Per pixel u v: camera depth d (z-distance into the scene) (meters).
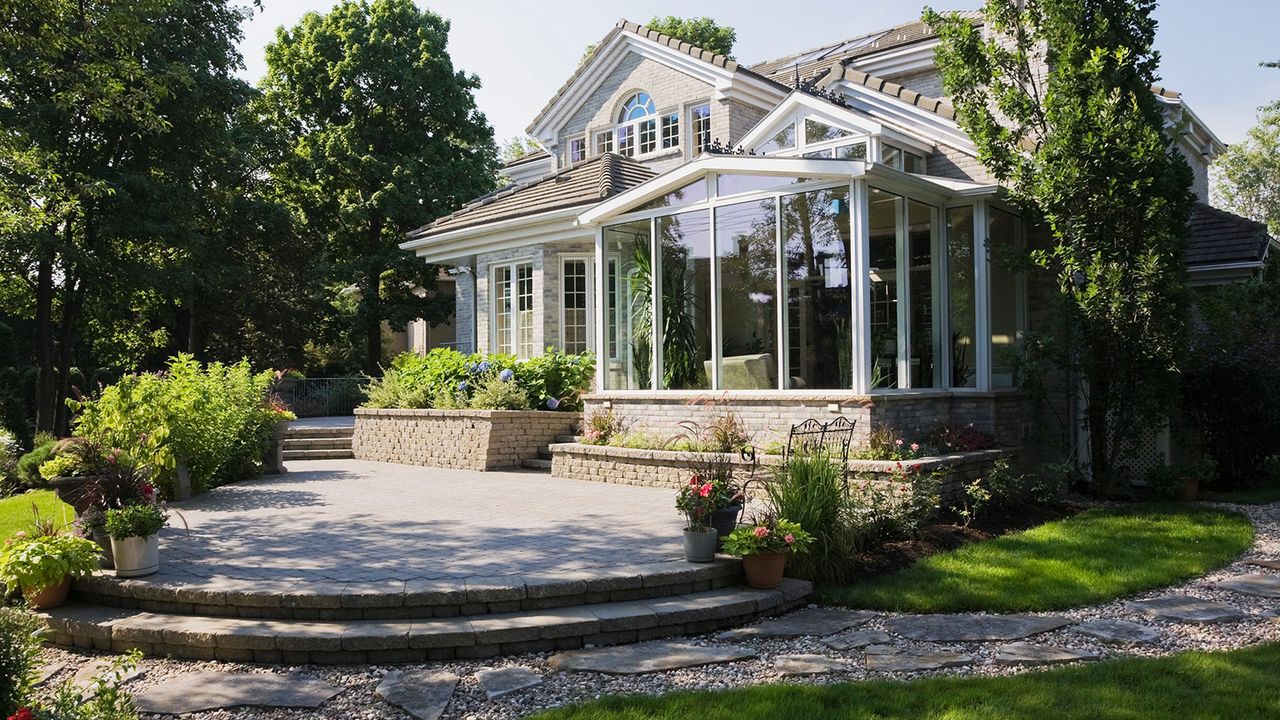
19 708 4.15
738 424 11.59
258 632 5.91
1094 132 10.77
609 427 13.05
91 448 8.73
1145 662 5.44
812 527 7.45
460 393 15.30
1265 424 12.63
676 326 12.55
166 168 24.02
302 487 12.09
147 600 6.59
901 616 6.75
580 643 6.12
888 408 10.62
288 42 33.25
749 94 20.39
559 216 16.03
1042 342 11.39
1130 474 13.66
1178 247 10.98
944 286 12.32
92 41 15.82
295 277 30.70
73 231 23.98
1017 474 11.89
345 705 5.09
